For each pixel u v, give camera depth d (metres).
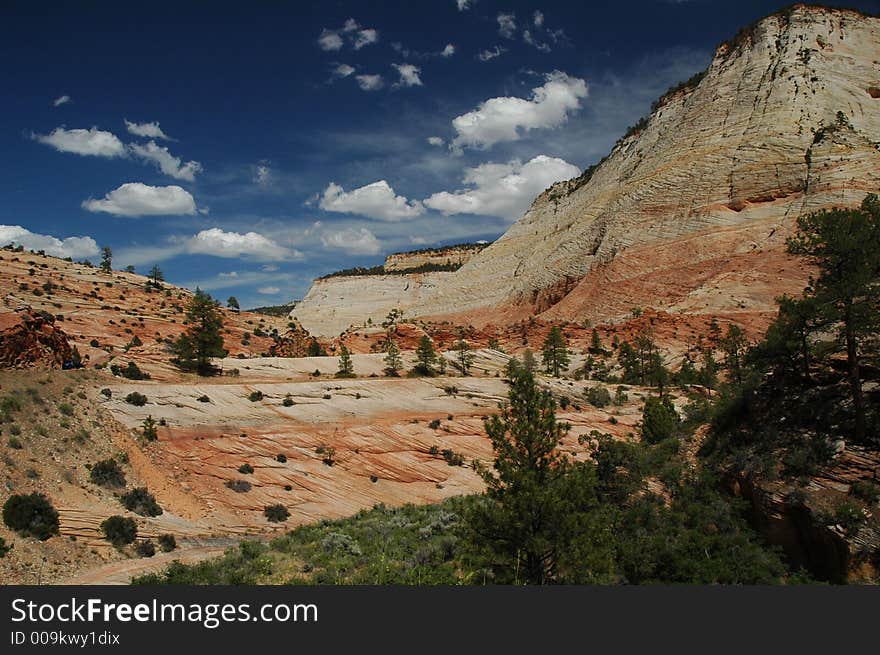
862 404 23.14
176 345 58.47
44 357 44.72
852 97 108.88
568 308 113.25
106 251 113.19
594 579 17.69
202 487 37.22
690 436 31.16
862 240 23.27
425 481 45.84
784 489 22.64
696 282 93.62
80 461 32.22
